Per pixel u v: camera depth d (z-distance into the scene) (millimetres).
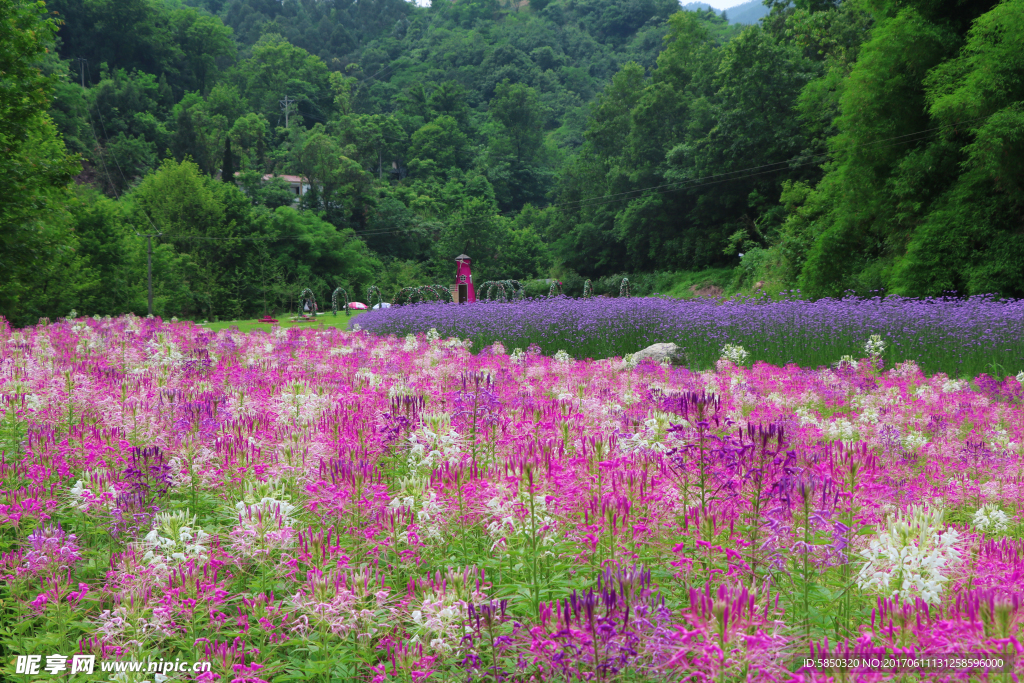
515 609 3107
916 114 26031
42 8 21141
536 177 125438
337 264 87562
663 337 17000
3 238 19969
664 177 58906
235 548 3336
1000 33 22172
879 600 2617
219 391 7559
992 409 7922
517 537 3625
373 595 3029
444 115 148250
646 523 3434
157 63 151125
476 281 89750
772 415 6953
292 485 4297
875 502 3639
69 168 21516
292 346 13594
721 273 54188
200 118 119125
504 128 128625
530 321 18547
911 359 13531
